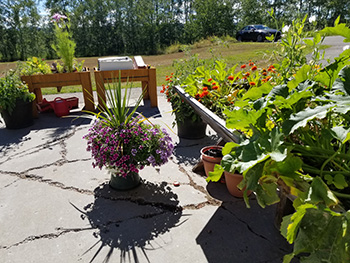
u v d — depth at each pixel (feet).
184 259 5.20
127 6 77.46
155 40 79.82
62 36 15.51
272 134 3.53
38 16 72.90
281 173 3.44
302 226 2.82
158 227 6.09
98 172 8.55
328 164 3.85
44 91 20.84
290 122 3.50
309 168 3.68
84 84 14.97
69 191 7.55
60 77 14.57
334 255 2.54
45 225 6.19
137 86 21.74
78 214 6.56
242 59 28.37
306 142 4.11
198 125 10.78
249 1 93.25
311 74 5.43
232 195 7.21
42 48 73.51
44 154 9.89
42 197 7.28
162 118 13.84
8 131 12.40
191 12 94.38
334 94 3.77
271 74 8.34
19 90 12.14
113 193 7.39
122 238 5.77
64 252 5.41
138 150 6.85
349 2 81.71
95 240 5.72
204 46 51.52
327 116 4.15
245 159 3.52
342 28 3.92
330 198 2.88
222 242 5.62
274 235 5.79
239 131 4.97
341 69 4.12
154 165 6.84
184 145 10.54
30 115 12.96
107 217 6.43
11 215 6.56
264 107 3.85
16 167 8.95
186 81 9.00
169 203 6.92
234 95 7.79
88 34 76.43
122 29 77.77
